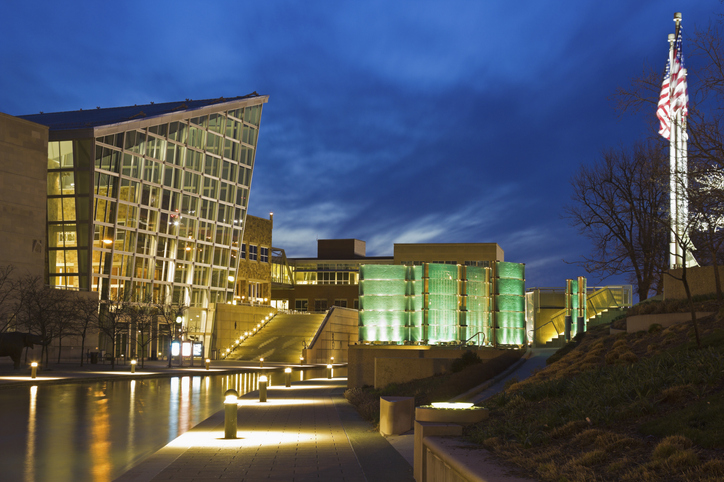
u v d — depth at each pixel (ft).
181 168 257.55
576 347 100.12
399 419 50.90
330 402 83.61
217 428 55.93
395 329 120.78
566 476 25.48
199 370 172.45
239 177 288.30
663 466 24.93
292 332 273.54
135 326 215.31
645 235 99.60
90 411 73.15
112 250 228.84
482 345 121.70
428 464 32.99
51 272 225.97
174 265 256.73
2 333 157.07
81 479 35.99
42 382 117.60
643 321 84.79
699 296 83.66
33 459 42.32
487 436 33.32
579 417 34.78
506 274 124.67
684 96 57.72
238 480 34.14
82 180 222.48
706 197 48.65
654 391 36.32
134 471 36.50
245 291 313.94
